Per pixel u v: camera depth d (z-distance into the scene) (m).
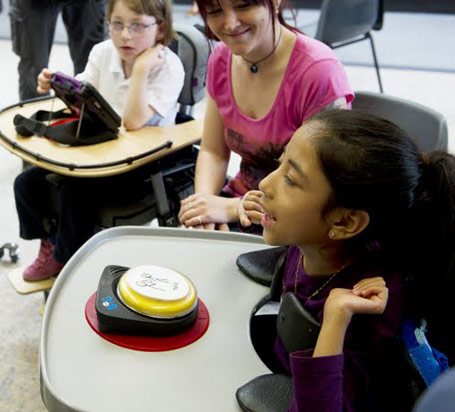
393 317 0.77
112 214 1.69
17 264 2.18
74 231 1.70
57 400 0.75
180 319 0.84
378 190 0.74
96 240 1.07
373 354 0.78
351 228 0.78
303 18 4.75
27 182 1.79
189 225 1.38
